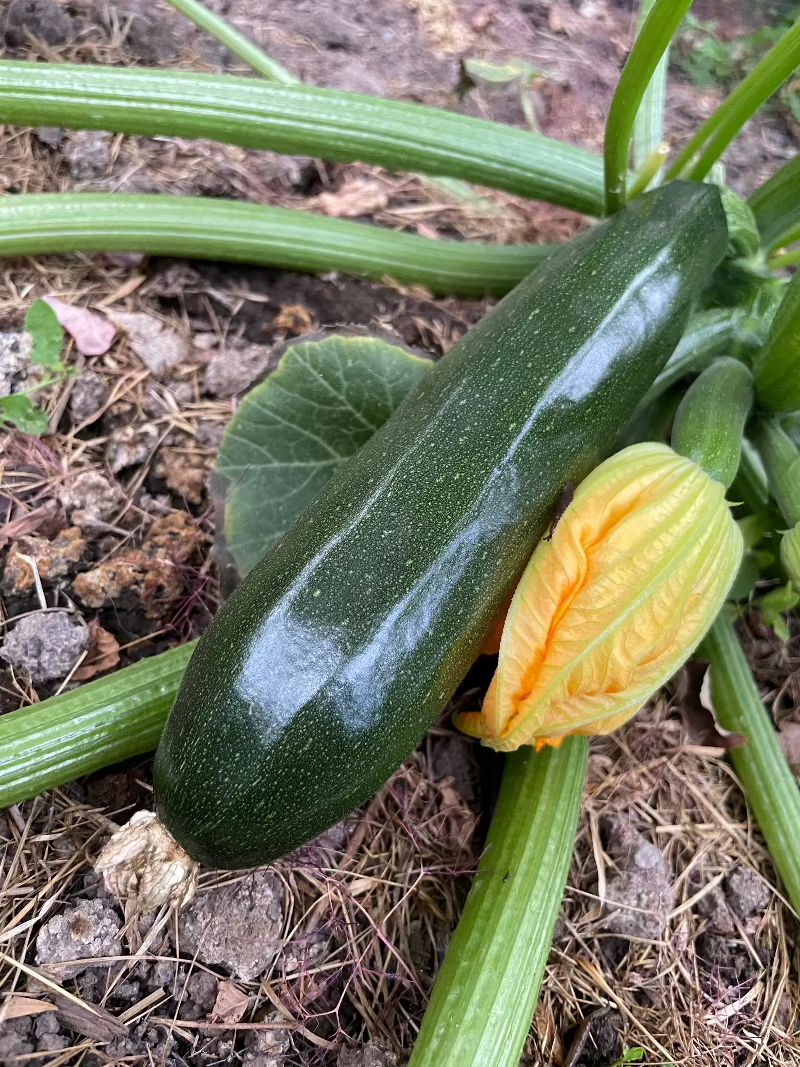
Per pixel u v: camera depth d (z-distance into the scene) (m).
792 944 0.28
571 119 0.43
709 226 0.26
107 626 0.27
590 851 0.28
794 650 0.34
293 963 0.23
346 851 0.25
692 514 0.21
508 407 0.22
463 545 0.21
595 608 0.21
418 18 0.44
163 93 0.29
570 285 0.24
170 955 0.22
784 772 0.29
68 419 0.30
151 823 0.22
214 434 0.31
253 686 0.18
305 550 0.20
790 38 0.24
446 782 0.27
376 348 0.28
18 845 0.23
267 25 0.41
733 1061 0.26
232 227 0.32
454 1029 0.21
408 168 0.32
